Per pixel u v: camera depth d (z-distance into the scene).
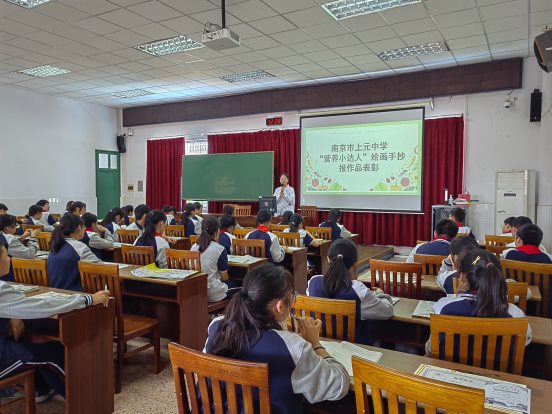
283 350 1.20
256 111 8.54
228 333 1.24
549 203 6.02
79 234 2.82
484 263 1.66
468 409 0.94
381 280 2.71
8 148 8.16
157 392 2.56
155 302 3.29
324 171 7.89
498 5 4.38
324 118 7.86
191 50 5.89
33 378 2.00
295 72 7.03
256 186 8.71
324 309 1.78
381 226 7.66
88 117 9.73
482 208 6.78
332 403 1.63
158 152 10.08
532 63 6.32
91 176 9.81
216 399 1.19
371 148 7.46
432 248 3.15
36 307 1.87
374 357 1.52
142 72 7.03
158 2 4.30
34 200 8.62
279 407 1.17
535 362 2.09
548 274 2.62
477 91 6.58
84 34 5.24
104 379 2.21
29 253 3.73
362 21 4.82
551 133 6.00
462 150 6.91
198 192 9.38
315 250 5.25
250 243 4.02
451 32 5.17
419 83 6.99
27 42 5.54
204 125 9.51
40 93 8.68
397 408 1.06
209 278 3.30
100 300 2.16
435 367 1.43
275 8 4.45
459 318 1.50
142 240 3.49
